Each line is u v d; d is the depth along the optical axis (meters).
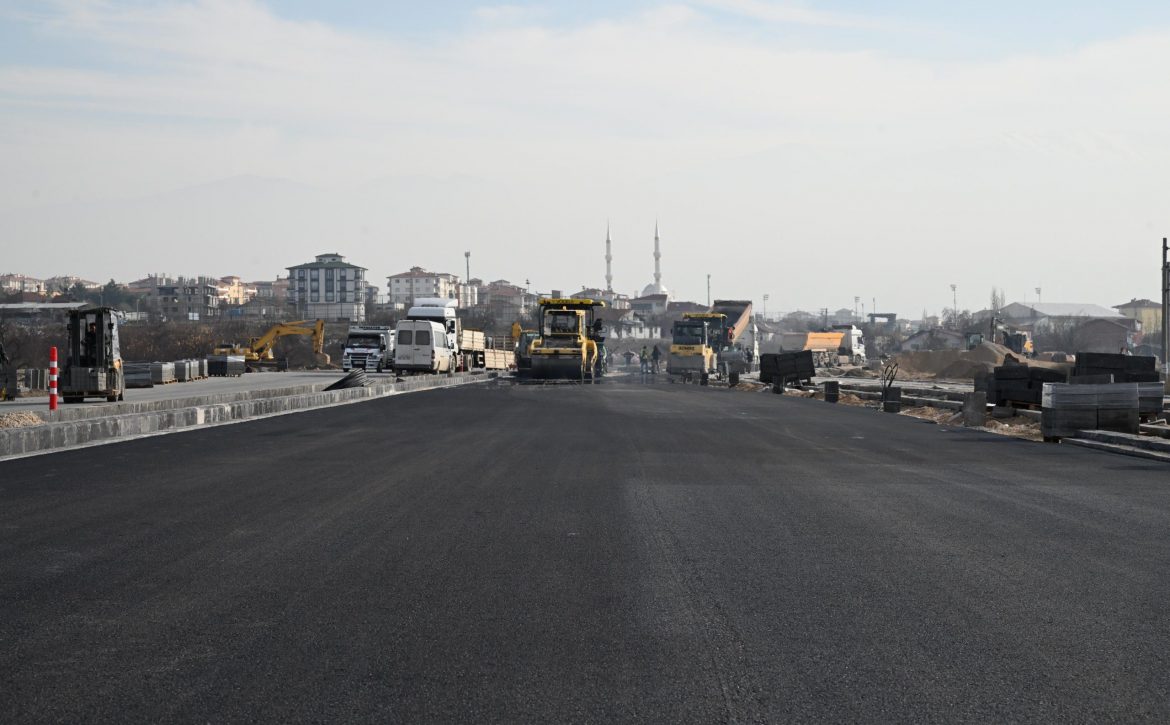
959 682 4.99
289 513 10.15
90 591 6.77
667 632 5.85
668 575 7.38
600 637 5.73
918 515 10.27
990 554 8.23
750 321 103.75
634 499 11.29
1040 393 25.66
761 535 9.05
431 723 4.39
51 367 24.09
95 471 13.77
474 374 61.06
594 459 15.62
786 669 5.18
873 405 36.47
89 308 31.73
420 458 15.64
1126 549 8.47
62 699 4.65
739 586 7.04
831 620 6.14
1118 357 28.58
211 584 6.99
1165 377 48.81
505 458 15.70
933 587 7.04
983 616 6.26
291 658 5.29
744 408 31.16
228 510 10.33
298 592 6.77
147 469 14.03
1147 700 4.74
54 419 22.98
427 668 5.14
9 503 10.77
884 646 5.61
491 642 5.62
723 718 4.48
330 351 114.50
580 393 41.53
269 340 83.50
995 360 74.94
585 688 4.86
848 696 4.77
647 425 23.20
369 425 22.86
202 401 30.88
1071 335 161.00
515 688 4.84
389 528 9.30
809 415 28.08
